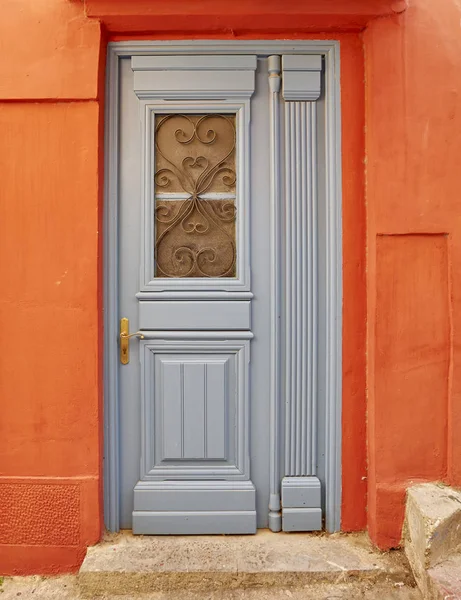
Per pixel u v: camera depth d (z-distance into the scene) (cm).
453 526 224
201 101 259
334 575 229
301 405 260
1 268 244
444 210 243
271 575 228
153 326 259
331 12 238
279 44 255
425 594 216
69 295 244
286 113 258
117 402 258
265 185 262
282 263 262
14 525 245
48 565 245
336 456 257
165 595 225
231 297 259
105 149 254
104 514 256
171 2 236
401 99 242
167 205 262
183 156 262
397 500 244
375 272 244
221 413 260
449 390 244
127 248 261
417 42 242
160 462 261
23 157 242
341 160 254
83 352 245
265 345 261
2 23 241
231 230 262
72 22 241
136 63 256
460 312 243
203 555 240
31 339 245
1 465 245
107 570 228
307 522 257
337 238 255
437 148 243
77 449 246
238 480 261
